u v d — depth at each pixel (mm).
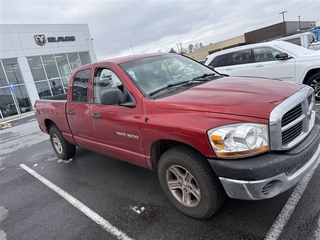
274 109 2025
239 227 2387
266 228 2320
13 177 4902
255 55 7129
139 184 3607
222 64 7887
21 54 18766
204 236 2352
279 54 6441
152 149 2754
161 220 2697
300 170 2193
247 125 2010
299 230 2227
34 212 3357
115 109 3059
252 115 2043
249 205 2684
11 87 16812
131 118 2828
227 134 2033
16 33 18516
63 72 21359
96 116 3381
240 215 2551
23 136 9312
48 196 3754
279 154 2047
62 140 4848
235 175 2027
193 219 2611
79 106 3783
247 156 2016
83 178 4168
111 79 3250
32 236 2826
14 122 14984
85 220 2949
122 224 2758
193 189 2490
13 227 3088
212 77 3396
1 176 5105
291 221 2354
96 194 3537
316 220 2305
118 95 2834
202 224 2516
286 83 2744
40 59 19875
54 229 2885
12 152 7035
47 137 8188
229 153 2039
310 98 2639
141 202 3127
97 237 2609
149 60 3467
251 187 1998
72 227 2857
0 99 17938
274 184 2074
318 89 6227
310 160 2291
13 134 10344
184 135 2262
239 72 7434
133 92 2871
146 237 2484
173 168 2582
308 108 2451
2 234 2977
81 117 3756
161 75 3246
